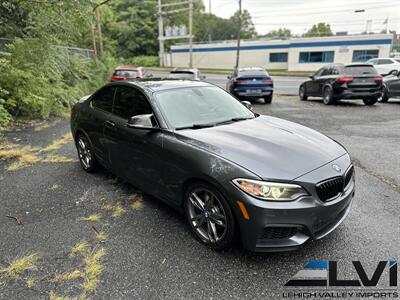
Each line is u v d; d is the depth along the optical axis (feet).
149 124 10.17
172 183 9.76
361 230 9.82
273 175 7.70
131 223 10.47
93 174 15.02
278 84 72.43
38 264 8.45
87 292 7.41
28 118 28.35
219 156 8.40
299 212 7.58
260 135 9.78
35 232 9.99
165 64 165.37
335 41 114.21
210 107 11.84
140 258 8.63
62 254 8.86
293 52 122.11
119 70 51.98
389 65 57.77
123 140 11.66
